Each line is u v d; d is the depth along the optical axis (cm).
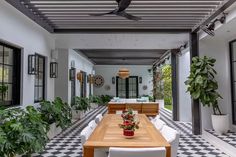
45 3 465
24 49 532
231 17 475
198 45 685
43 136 447
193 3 461
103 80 1866
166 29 654
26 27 542
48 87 702
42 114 592
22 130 384
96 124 432
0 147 341
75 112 1044
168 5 473
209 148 538
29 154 425
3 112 380
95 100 1555
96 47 929
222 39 682
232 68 698
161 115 1141
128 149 235
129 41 807
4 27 440
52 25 625
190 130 757
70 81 1020
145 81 1866
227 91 706
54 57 738
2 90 448
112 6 481
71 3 464
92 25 622
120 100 1081
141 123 430
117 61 1630
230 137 608
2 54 477
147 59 1480
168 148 272
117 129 375
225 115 648
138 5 471
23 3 467
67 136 679
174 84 993
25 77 539
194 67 656
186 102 949
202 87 635
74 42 827
